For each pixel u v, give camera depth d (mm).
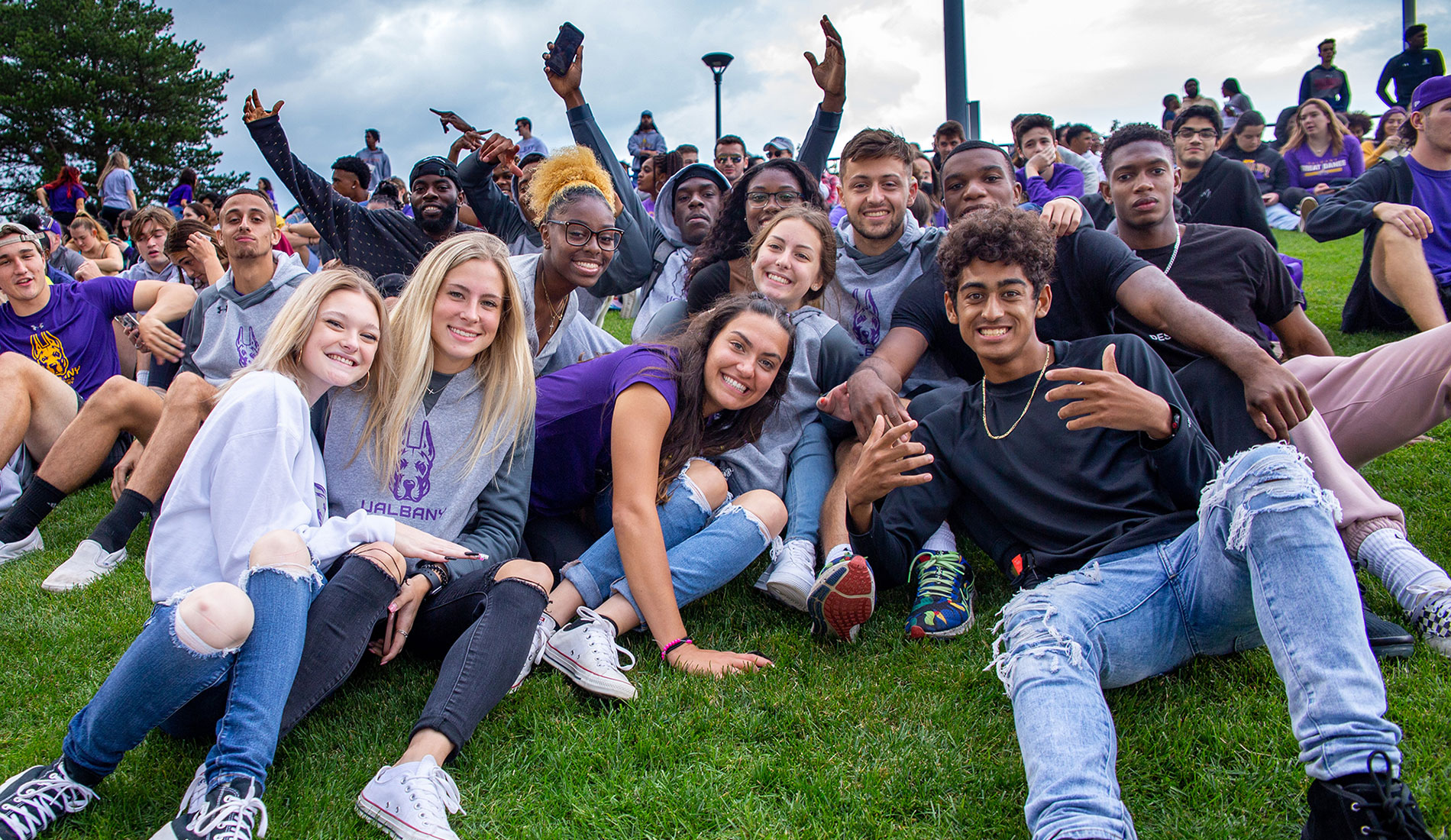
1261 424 2732
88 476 3928
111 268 9125
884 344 3496
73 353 5113
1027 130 7598
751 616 3061
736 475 3334
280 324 2457
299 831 1946
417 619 2506
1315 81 13750
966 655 2668
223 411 2188
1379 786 1605
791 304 3625
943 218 8906
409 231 5516
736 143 8336
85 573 3418
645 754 2227
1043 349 2791
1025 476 2646
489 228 5527
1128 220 4000
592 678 2428
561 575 2973
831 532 3131
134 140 45531
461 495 2676
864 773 2115
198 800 1823
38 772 1955
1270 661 2438
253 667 1923
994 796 2027
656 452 2783
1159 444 2418
